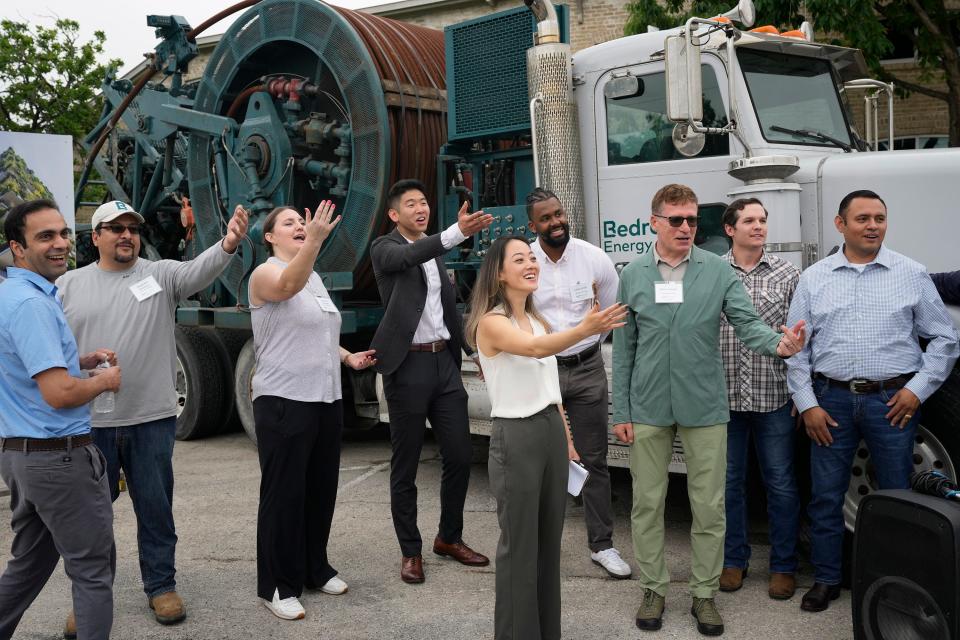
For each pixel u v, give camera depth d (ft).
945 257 13.58
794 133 15.90
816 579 12.30
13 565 10.26
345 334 21.35
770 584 12.73
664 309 11.73
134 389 11.90
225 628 11.96
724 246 15.43
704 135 14.74
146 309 12.01
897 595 9.76
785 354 10.68
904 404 11.60
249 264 22.09
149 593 12.27
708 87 15.47
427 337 13.83
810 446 13.12
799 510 13.52
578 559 14.48
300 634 11.72
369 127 20.22
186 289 12.43
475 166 19.30
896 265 11.95
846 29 27.94
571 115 16.71
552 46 16.49
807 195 14.53
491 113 18.30
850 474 12.50
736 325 11.53
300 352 12.23
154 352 12.09
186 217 24.93
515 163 18.62
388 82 20.16
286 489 12.24
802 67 16.69
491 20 18.13
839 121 17.07
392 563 14.47
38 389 9.71
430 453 22.63
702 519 11.59
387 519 16.90
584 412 13.87
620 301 12.27
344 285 20.01
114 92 28.19
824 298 12.17
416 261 13.05
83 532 9.89
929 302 11.78
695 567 11.66
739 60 15.46
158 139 25.43
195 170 24.09
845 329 11.96
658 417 11.75
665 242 11.73
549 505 10.30
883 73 30.94
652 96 16.03
